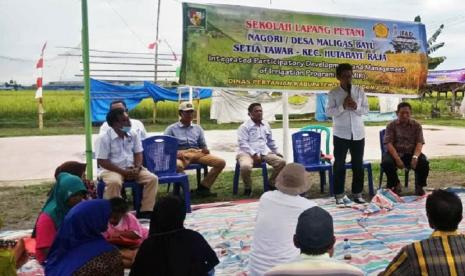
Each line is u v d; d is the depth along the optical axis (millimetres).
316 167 7996
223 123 26812
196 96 23875
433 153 14078
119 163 6738
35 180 10438
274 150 8555
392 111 27719
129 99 25156
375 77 8570
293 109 28578
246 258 5094
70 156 14062
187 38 7277
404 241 5598
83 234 3295
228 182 9633
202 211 7105
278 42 7809
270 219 3812
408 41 8719
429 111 32938
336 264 2449
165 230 3240
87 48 7340
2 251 3191
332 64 8234
